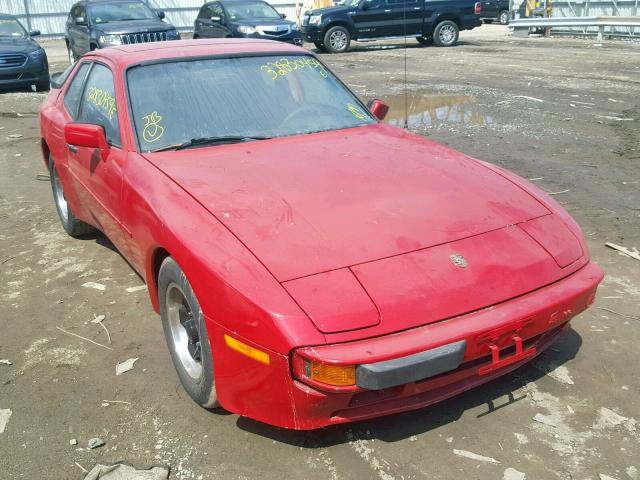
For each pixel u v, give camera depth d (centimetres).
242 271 245
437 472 249
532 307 253
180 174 316
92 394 311
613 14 2197
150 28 1480
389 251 255
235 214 275
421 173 319
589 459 253
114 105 384
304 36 1998
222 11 1823
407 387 243
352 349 225
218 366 255
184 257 264
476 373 255
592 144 751
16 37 1430
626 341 338
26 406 303
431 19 2009
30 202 636
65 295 424
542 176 633
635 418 276
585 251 291
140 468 258
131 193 328
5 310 406
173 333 306
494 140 784
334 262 248
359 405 242
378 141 366
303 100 399
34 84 1386
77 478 255
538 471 248
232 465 258
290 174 313
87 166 407
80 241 524
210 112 371
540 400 289
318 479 248
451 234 269
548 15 2358
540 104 998
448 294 244
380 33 1991
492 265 260
